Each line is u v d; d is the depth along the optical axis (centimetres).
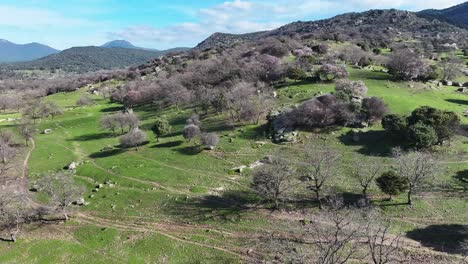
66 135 10944
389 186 5362
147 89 13912
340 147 7350
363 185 5719
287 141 7850
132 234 5353
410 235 4747
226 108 10006
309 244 4656
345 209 5294
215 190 6462
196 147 8425
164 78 15625
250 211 5675
